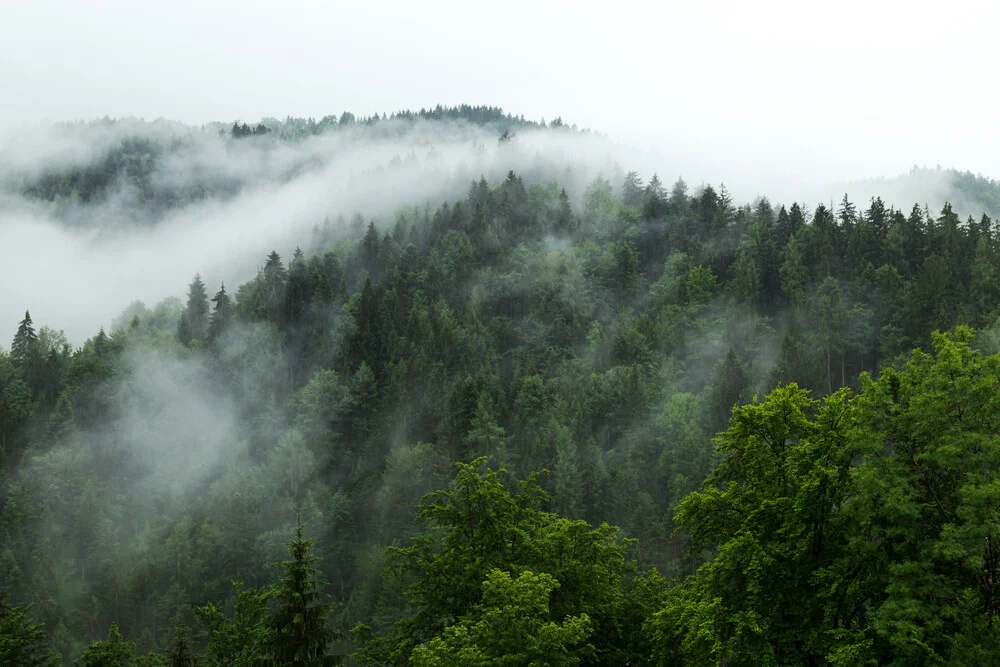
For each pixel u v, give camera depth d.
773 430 30.38
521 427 137.62
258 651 29.08
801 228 195.75
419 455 124.75
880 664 24.20
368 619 97.31
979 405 23.98
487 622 25.17
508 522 33.81
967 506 22.55
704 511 31.47
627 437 133.25
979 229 173.00
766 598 27.34
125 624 111.75
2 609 39.22
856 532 25.86
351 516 126.25
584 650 29.41
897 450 26.14
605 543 36.94
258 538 115.81
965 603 22.48
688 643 26.31
